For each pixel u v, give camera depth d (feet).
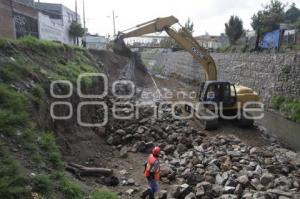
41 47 51.52
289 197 28.55
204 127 53.11
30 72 36.52
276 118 67.92
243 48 110.52
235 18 144.77
